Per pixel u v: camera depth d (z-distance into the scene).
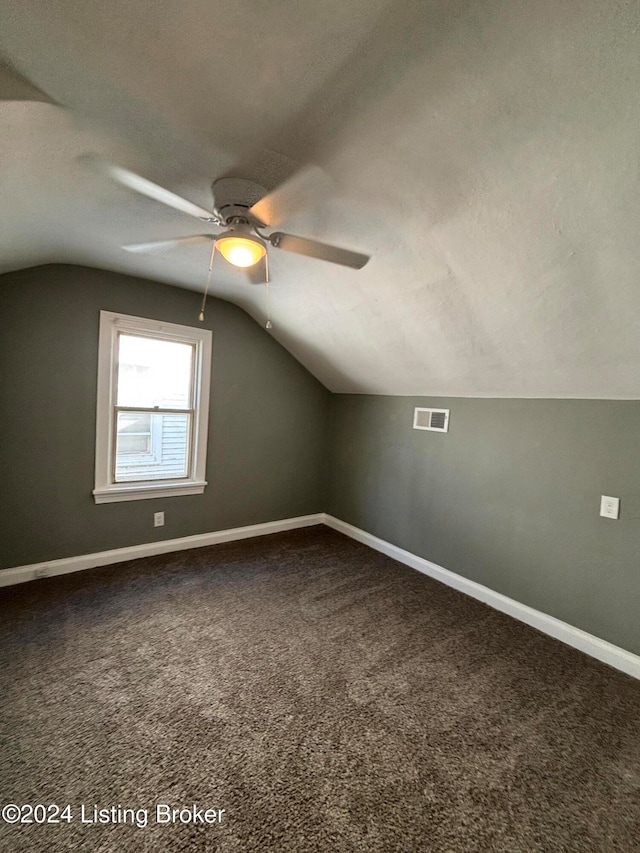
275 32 0.90
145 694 1.76
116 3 0.83
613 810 1.35
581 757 1.55
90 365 2.82
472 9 0.84
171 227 1.99
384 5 0.84
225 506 3.64
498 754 1.54
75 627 2.22
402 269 2.05
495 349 2.29
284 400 3.91
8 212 1.63
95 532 2.96
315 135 1.24
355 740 1.58
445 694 1.86
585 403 2.27
